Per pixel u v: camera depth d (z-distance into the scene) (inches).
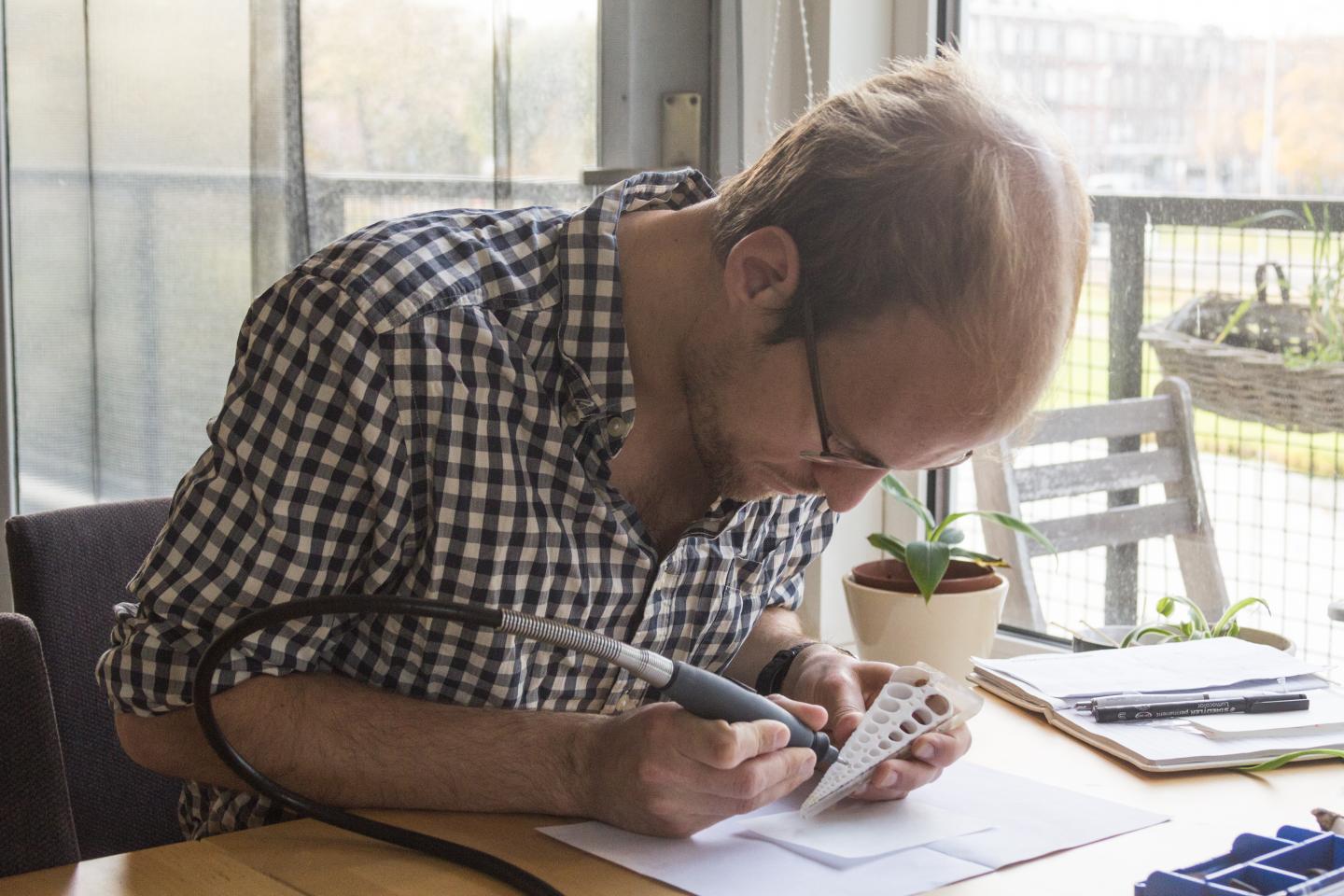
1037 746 41.7
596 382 36.5
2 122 65.5
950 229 30.0
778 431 34.3
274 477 34.2
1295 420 56.1
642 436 38.6
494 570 36.5
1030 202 30.6
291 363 34.4
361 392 34.0
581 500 37.3
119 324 64.4
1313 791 37.6
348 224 60.1
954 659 53.9
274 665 35.6
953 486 67.6
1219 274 57.9
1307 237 54.9
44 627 46.2
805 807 35.3
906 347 30.9
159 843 48.3
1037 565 65.2
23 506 68.2
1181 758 39.1
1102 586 63.0
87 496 66.9
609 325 36.4
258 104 59.4
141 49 62.2
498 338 36.1
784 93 64.3
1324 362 54.9
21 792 34.2
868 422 32.2
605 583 38.3
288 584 34.8
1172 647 48.9
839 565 67.2
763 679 44.6
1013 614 66.3
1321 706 43.3
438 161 60.1
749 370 34.2
